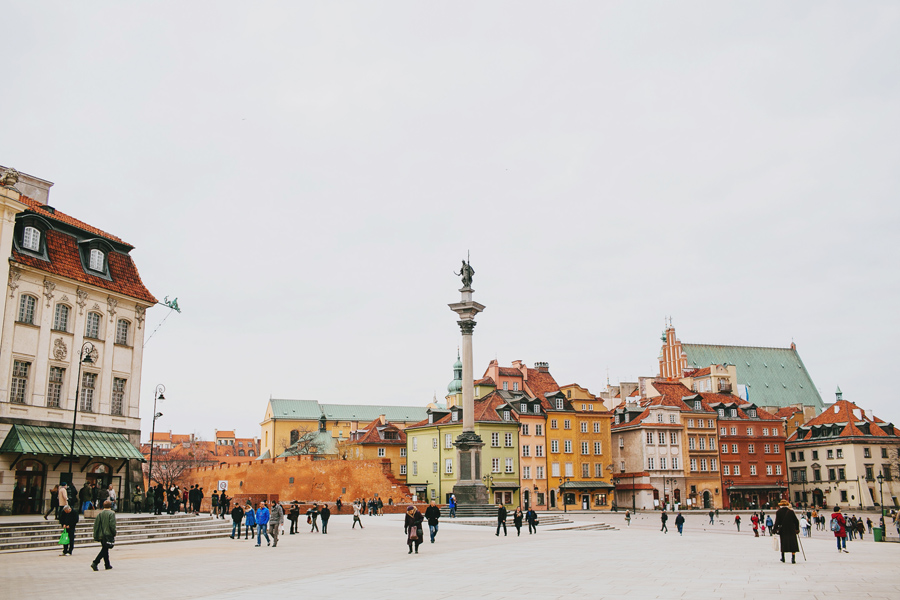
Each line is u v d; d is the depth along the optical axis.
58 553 34.91
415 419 182.88
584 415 117.44
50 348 50.22
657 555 35.47
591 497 115.31
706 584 23.09
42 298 50.00
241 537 47.53
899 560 33.97
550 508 111.69
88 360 48.38
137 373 57.28
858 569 28.41
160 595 21.27
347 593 21.22
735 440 127.31
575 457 115.00
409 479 116.12
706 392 135.25
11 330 47.62
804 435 137.38
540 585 22.88
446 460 108.62
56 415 50.03
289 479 112.69
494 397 113.12
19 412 47.75
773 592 21.00
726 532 65.56
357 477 106.00
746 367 162.12
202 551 37.44
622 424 124.19
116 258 57.38
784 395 160.88
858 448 126.56
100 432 53.28
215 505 65.44
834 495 128.38
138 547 39.62
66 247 52.88
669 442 120.75
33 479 48.56
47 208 55.12
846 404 133.75
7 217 47.62
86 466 51.75
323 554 35.62
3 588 23.05
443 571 27.45
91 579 25.36
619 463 124.31
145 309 58.78
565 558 33.34
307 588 22.55
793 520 31.38
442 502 107.69
